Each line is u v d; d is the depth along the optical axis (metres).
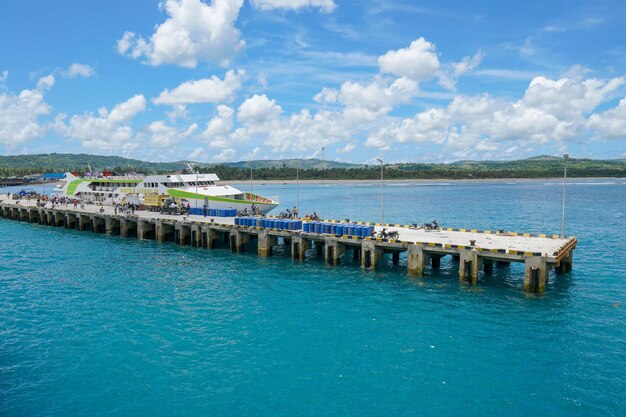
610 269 49.56
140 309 37.72
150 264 53.47
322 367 27.67
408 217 101.25
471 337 31.58
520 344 30.44
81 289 43.41
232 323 34.56
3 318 35.66
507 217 100.44
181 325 34.22
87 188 99.25
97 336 32.22
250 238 68.81
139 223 69.50
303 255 53.47
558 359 28.38
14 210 98.06
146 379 26.33
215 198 77.31
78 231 80.00
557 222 91.44
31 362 28.34
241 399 24.30
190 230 65.38
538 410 23.22
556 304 37.84
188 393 24.88
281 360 28.58
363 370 27.28
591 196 167.12
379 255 50.66
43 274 49.12
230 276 47.75
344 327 33.56
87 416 22.81
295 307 37.88
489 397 24.39
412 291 41.50
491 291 41.25
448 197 164.75
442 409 23.38
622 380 25.91
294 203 140.88
